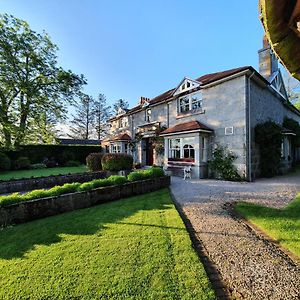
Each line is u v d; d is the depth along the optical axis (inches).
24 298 91.7
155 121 722.2
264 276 106.8
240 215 206.1
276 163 481.4
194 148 501.0
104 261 119.4
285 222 176.7
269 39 76.1
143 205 244.7
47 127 813.9
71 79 847.7
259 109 500.4
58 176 437.4
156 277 103.7
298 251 129.3
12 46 689.6
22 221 195.9
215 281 103.7
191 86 565.9
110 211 221.9
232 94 466.0
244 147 440.8
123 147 880.9
